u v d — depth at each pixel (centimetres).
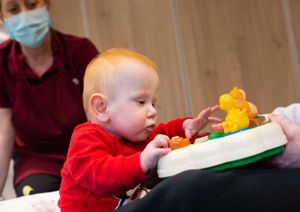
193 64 254
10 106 153
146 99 90
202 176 65
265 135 69
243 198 63
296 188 64
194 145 71
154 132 99
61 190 92
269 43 260
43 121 152
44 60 154
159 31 250
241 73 258
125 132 89
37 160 155
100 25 240
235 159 67
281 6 261
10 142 152
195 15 256
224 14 259
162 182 68
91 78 94
